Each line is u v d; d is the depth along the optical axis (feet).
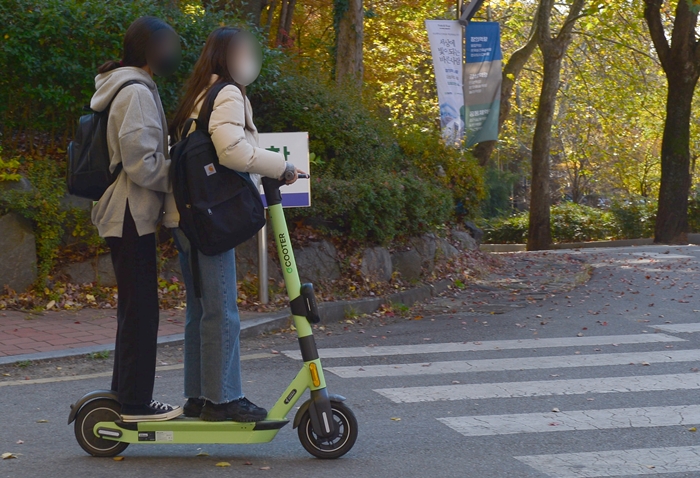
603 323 28.66
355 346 24.43
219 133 11.87
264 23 60.18
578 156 120.67
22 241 27.45
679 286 39.17
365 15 52.37
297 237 33.01
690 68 71.61
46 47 30.07
